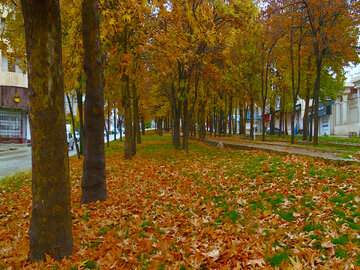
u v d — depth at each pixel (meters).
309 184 6.38
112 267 3.36
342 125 36.03
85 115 6.57
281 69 23.44
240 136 31.59
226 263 3.24
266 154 12.54
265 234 3.98
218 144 18.17
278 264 3.14
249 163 10.14
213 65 15.80
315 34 16.45
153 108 38.44
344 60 17.94
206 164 11.09
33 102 3.35
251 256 3.32
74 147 28.50
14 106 28.52
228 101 32.97
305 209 4.79
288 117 52.12
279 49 20.56
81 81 12.39
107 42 10.40
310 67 19.72
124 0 8.12
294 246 3.53
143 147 21.84
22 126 32.44
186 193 6.86
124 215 5.49
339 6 15.07
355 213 4.37
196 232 4.30
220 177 8.22
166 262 3.44
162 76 15.84
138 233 4.45
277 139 25.05
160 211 5.51
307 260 3.13
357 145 14.30
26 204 6.74
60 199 3.52
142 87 20.09
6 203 7.11
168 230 4.50
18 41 7.63
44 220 3.46
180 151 17.05
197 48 13.10
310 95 23.30
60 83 3.46
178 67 14.95
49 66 3.32
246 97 27.05
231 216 4.90
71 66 9.62
